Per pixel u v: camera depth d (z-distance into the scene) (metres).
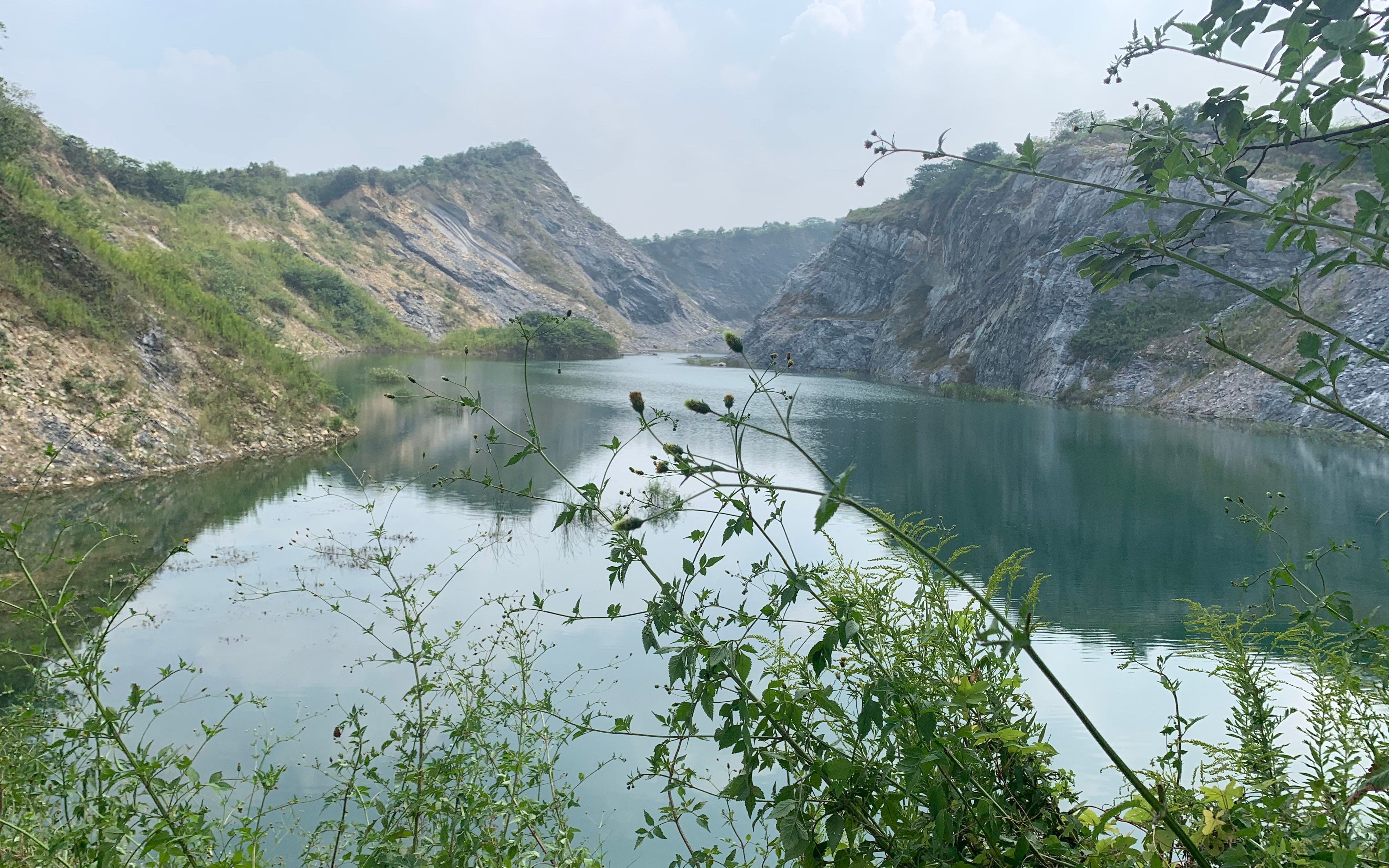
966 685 1.52
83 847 2.13
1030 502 17.03
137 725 5.82
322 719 6.05
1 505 13.20
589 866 2.38
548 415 30.41
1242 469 21.52
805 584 1.58
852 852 1.54
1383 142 1.31
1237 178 1.55
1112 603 10.20
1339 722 1.80
